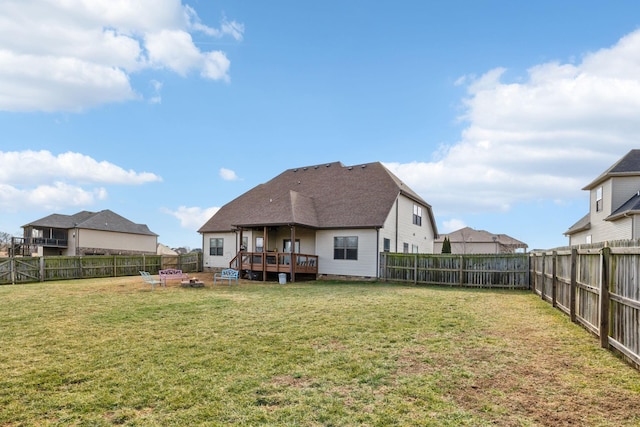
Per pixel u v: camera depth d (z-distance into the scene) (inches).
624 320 196.2
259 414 136.0
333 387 160.7
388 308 361.7
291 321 299.7
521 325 282.2
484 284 601.6
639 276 177.5
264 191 973.2
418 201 907.4
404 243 837.2
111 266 871.7
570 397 148.2
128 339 245.3
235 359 200.7
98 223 1684.3
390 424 127.2
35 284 663.8
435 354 207.2
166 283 642.8
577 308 290.2
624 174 723.4
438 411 136.6
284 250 824.3
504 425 126.1
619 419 129.7
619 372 175.9
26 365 194.5
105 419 134.5
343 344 229.3
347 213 756.0
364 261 715.4
